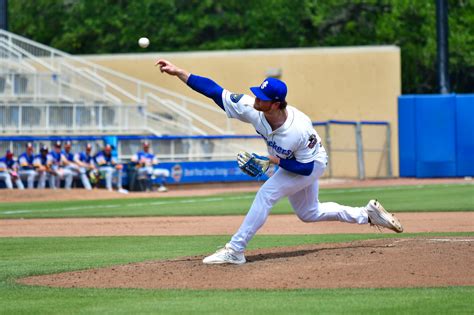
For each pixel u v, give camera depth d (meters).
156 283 25.23
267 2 129.75
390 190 76.25
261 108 25.62
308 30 132.00
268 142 26.38
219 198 71.56
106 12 132.00
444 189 76.69
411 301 21.75
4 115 84.62
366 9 129.62
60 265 30.41
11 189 73.75
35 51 100.06
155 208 60.31
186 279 25.58
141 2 131.50
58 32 136.50
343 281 24.59
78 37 132.88
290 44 130.50
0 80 87.81
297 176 26.83
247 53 102.94
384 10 129.75
